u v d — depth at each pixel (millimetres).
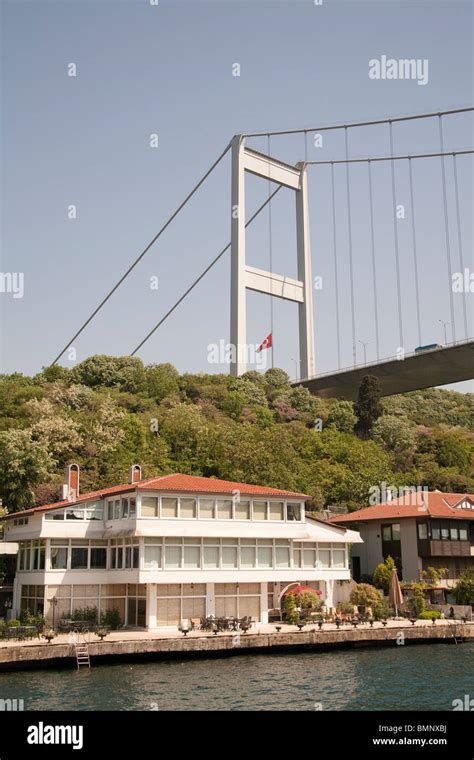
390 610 52844
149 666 38094
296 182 134000
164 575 46531
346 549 56000
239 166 123625
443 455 101688
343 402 108625
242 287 119312
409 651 43688
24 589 49625
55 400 92688
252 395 107688
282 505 52500
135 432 82938
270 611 51281
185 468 78750
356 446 92562
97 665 38250
